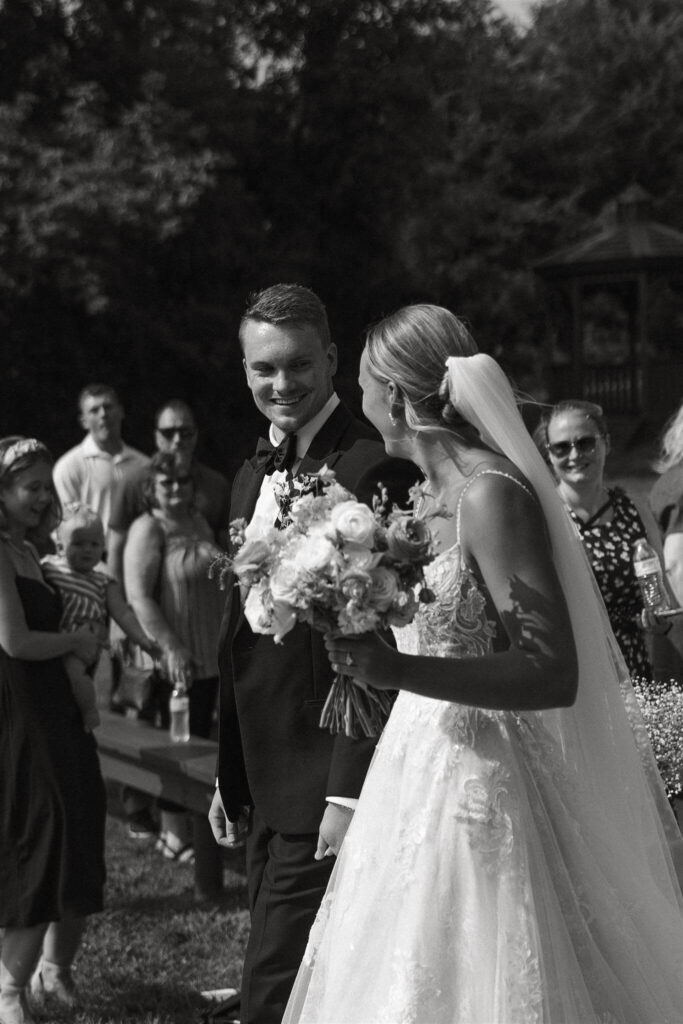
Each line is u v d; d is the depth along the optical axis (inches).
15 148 660.1
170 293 753.0
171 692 261.1
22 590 181.6
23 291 651.5
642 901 114.3
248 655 130.8
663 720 148.2
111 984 192.7
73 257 650.2
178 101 759.1
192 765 219.9
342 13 846.5
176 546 252.1
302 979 118.4
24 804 175.9
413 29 893.2
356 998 110.0
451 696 102.7
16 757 176.2
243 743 131.6
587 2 1568.7
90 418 312.0
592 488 193.0
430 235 1089.4
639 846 118.2
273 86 836.0
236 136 776.9
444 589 109.3
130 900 231.9
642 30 1478.8
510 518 104.8
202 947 207.6
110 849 263.3
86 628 213.8
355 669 104.6
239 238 754.2
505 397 110.1
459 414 110.7
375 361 114.3
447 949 107.7
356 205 852.6
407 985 106.8
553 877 110.8
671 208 1402.6
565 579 113.5
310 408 131.4
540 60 1549.0
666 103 1432.1
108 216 649.6
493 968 106.3
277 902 128.6
